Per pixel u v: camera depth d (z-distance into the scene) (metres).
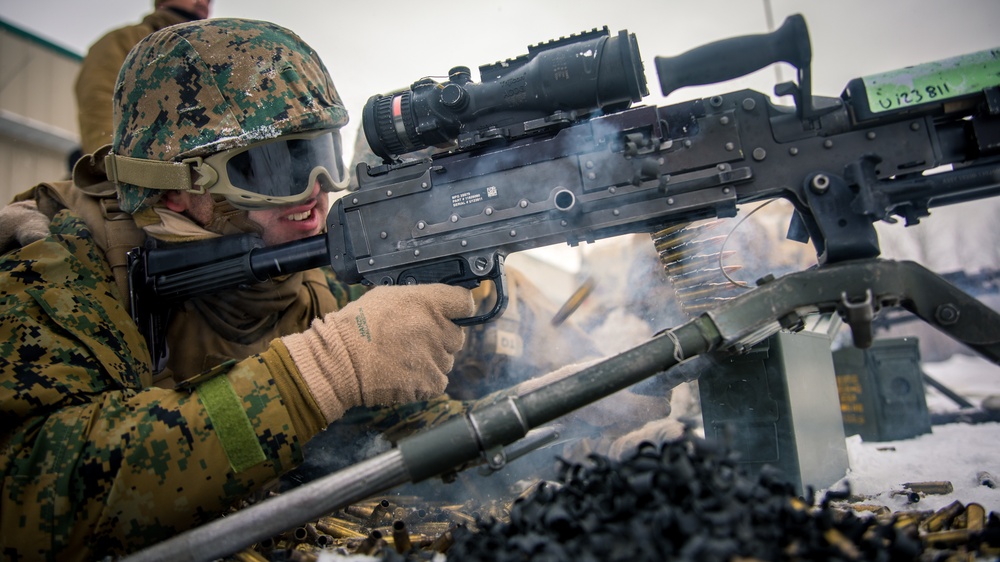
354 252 1.62
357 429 2.04
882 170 1.26
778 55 1.21
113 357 1.52
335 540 1.55
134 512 1.32
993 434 2.55
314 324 1.51
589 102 1.39
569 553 0.85
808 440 1.53
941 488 1.58
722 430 1.51
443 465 1.14
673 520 0.82
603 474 1.00
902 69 1.25
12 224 1.77
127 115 1.80
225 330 1.91
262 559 1.32
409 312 1.50
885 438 2.69
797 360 1.53
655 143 1.34
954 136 1.26
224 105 1.71
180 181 1.71
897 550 0.90
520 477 1.94
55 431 1.34
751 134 1.32
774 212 2.36
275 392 1.42
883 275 1.21
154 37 1.82
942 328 1.22
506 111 1.45
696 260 1.79
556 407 1.15
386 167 1.60
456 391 2.33
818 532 0.87
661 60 1.24
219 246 1.72
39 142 6.42
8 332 1.43
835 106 1.28
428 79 1.54
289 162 1.75
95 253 1.73
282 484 1.96
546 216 1.44
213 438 1.36
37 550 1.30
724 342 1.20
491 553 0.93
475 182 1.50
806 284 1.22
